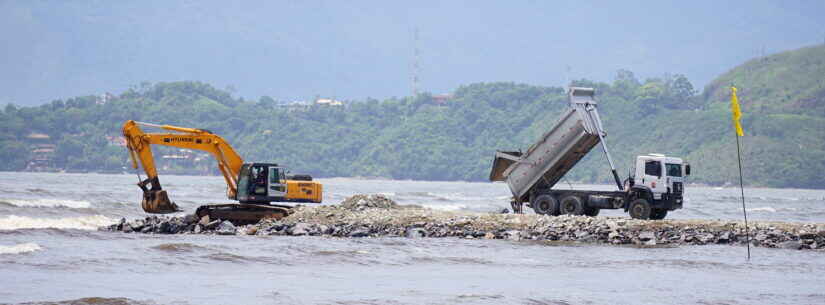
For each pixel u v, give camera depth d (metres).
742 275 89.00
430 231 127.38
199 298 68.56
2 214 168.62
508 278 84.88
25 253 93.12
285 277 82.94
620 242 119.56
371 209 147.38
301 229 126.94
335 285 78.06
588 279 84.69
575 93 143.00
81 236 116.56
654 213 146.38
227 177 141.50
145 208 135.88
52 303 63.00
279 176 140.62
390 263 95.69
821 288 80.69
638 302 70.62
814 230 124.19
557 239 123.06
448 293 74.00
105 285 74.19
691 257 104.25
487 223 130.38
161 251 99.00
